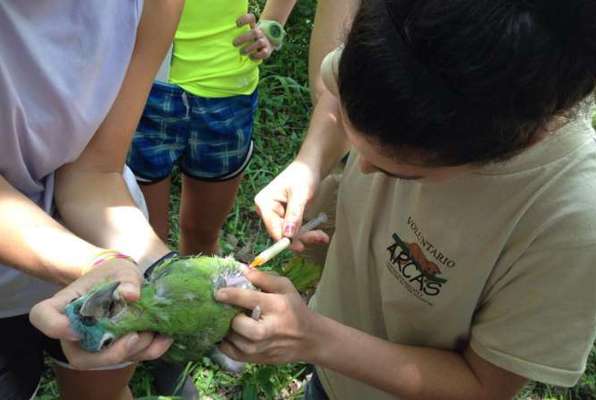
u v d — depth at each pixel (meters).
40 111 1.46
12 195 1.44
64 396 2.01
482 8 0.94
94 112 1.53
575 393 2.88
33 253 1.38
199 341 1.32
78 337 1.18
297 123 4.13
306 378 2.80
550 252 1.33
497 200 1.35
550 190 1.30
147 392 2.60
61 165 1.62
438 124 1.02
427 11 0.97
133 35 1.54
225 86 2.73
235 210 3.51
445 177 1.22
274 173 3.75
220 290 1.32
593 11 0.96
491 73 0.97
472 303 1.52
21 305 1.67
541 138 1.16
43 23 1.40
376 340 1.56
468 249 1.44
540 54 0.96
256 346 1.33
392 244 1.63
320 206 1.96
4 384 1.70
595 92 1.14
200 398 2.69
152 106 2.63
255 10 4.45
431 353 1.62
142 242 1.56
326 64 1.53
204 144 2.79
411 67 1.00
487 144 1.07
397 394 1.57
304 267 1.66
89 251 1.37
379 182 1.63
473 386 1.57
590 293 1.34
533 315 1.40
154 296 1.27
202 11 2.61
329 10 2.03
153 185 2.81
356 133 1.14
